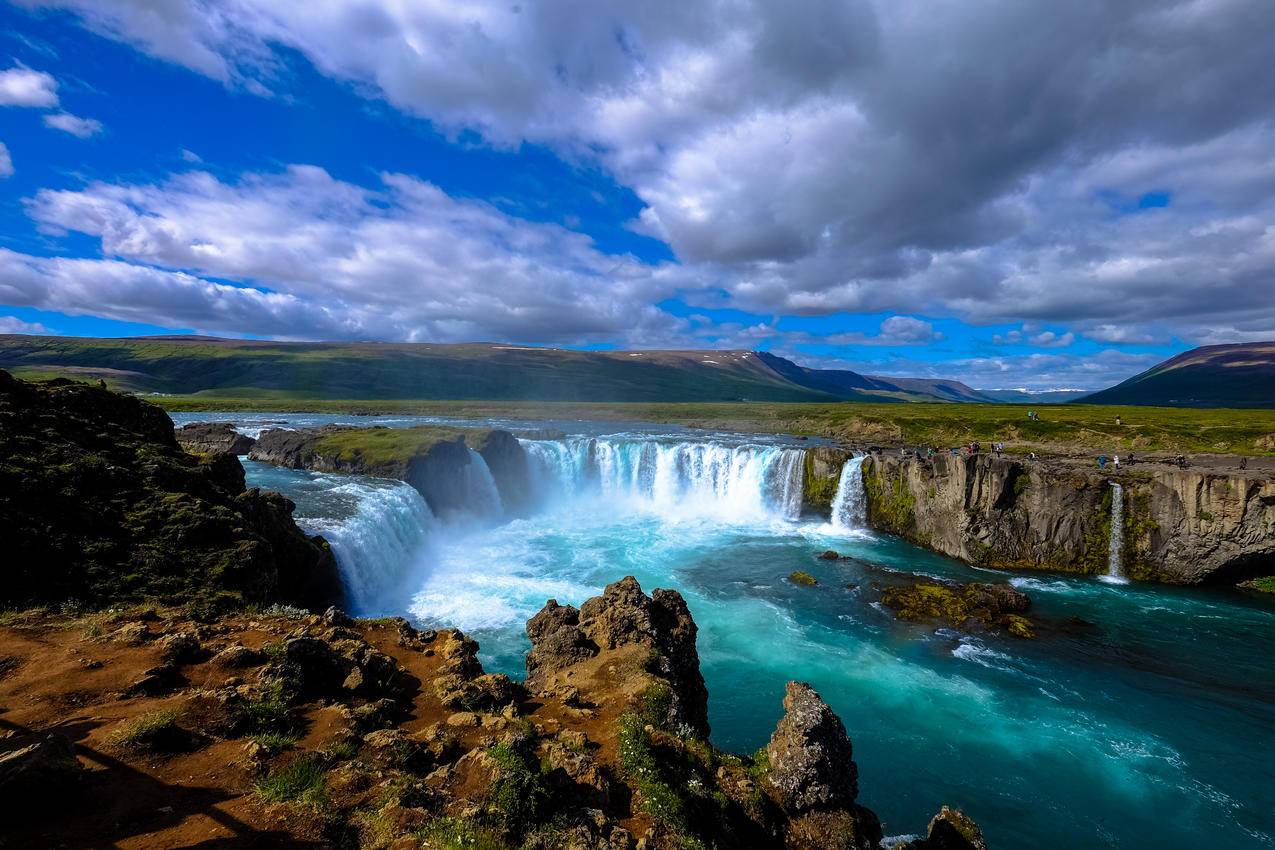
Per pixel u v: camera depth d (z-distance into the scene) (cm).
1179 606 4428
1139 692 3180
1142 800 2408
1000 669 3397
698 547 5666
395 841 954
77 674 1433
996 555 5362
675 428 13288
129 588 2138
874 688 3164
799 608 4181
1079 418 10469
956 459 5588
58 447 2589
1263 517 4641
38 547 2100
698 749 1538
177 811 962
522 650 3331
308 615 2275
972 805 2364
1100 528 5244
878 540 6075
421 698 1650
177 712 1241
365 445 6488
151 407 3500
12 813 878
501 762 1170
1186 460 6266
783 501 7050
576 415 16412
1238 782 2516
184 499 2627
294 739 1255
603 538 5928
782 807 1441
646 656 2022
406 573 4659
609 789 1249
